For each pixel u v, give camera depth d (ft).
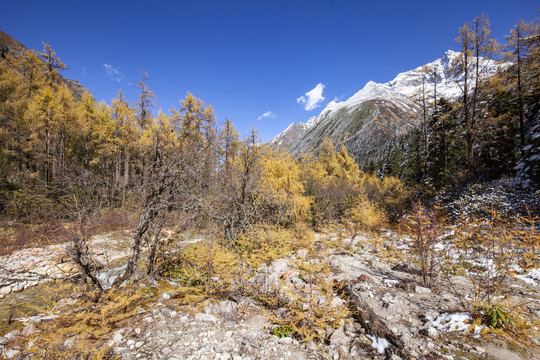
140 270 18.42
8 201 37.68
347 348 9.30
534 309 11.75
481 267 16.85
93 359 8.43
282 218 28.45
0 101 65.92
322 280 13.35
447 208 37.37
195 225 20.75
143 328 10.71
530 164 35.14
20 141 59.11
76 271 21.65
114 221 17.60
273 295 13.55
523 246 14.73
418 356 8.63
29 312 15.62
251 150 26.94
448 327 10.55
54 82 68.69
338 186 49.88
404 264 20.67
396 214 44.09
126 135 58.85
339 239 29.89
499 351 8.84
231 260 15.21
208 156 18.88
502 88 47.75
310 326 10.72
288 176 33.09
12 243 28.17
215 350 9.00
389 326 10.85
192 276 16.14
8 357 8.90
